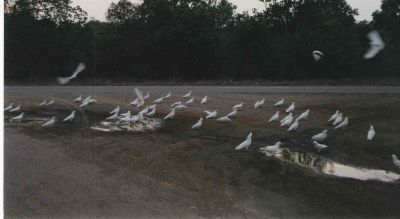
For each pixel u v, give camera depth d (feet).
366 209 60.29
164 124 109.70
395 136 90.79
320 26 230.27
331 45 208.33
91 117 123.85
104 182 71.36
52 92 175.32
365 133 93.71
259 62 226.99
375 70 209.87
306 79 208.54
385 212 59.36
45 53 241.14
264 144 89.04
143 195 66.03
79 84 210.38
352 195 64.28
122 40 248.32
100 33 250.98
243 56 229.45
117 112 122.11
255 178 71.56
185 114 119.24
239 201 63.46
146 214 59.57
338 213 59.31
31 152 88.28
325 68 211.00
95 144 93.97
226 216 58.85
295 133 95.76
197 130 102.27
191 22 233.96
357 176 71.15
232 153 84.02
